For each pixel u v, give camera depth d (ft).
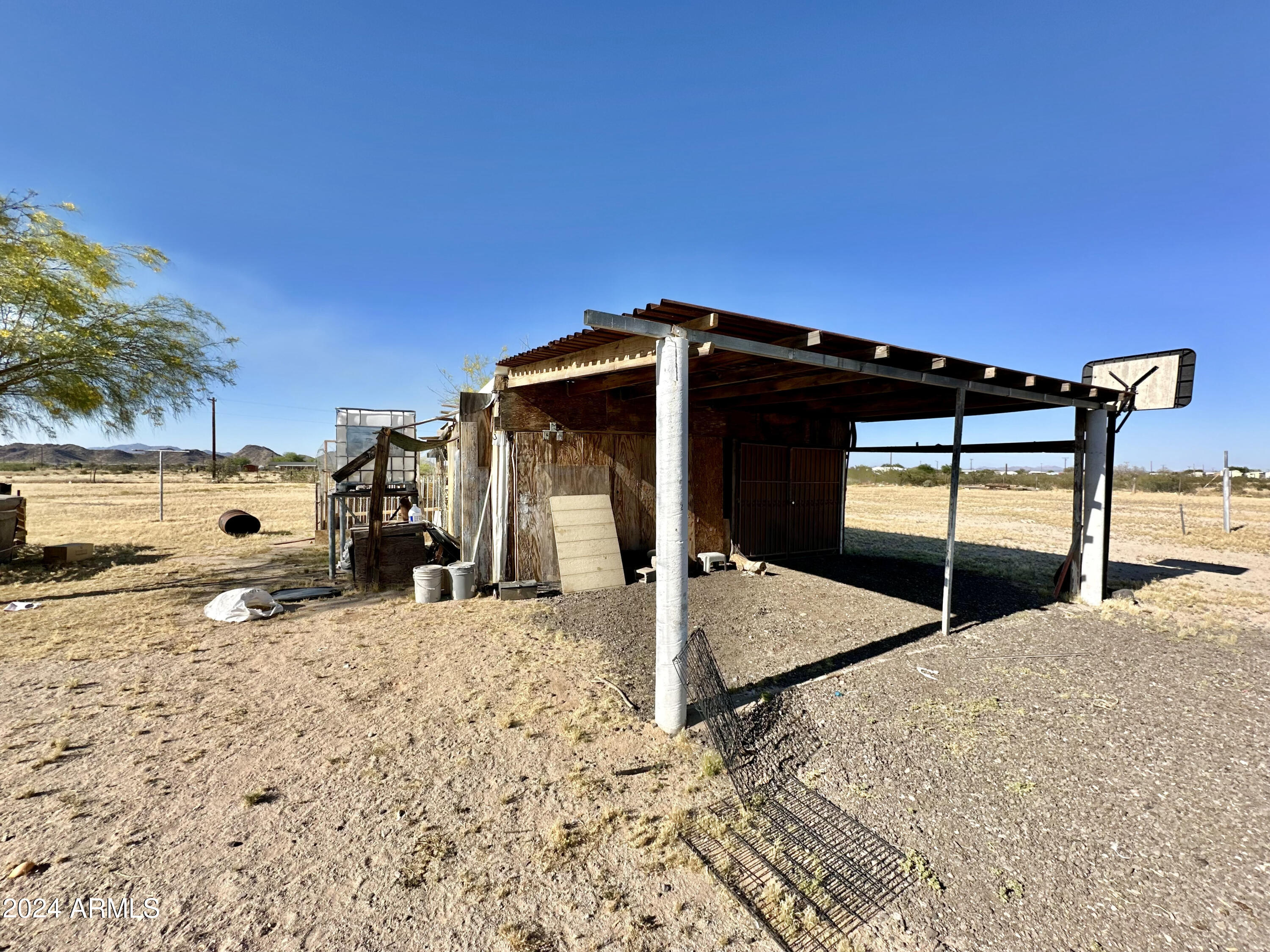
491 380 26.89
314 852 8.78
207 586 27.71
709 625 20.89
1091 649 18.74
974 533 52.54
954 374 19.53
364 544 27.27
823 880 8.33
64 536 45.39
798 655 18.02
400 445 29.60
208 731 12.62
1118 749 12.19
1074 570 25.84
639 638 19.49
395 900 7.85
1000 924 7.57
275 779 10.74
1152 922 7.61
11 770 10.98
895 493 113.19
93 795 10.15
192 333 35.24
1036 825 9.68
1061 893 8.13
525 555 26.71
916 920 7.64
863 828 9.57
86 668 16.46
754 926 7.54
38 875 8.17
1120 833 9.48
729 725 12.44
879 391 23.91
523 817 9.71
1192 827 9.63
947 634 20.29
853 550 40.73
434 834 9.22
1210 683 15.88
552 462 27.48
